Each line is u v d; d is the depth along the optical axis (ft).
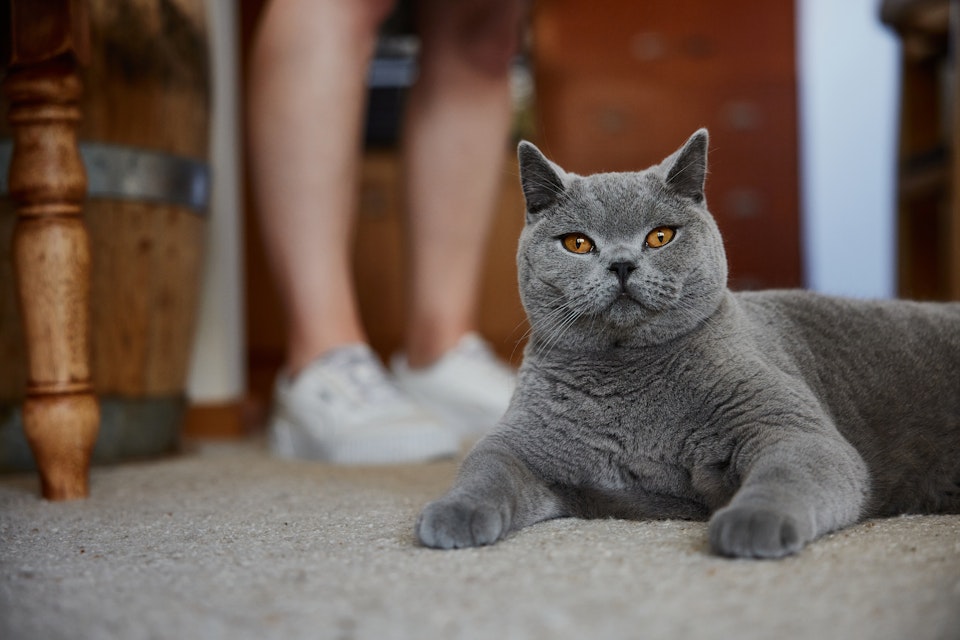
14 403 6.06
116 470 6.12
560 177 4.33
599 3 11.94
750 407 3.77
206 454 7.11
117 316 6.29
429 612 2.52
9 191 4.92
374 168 11.72
